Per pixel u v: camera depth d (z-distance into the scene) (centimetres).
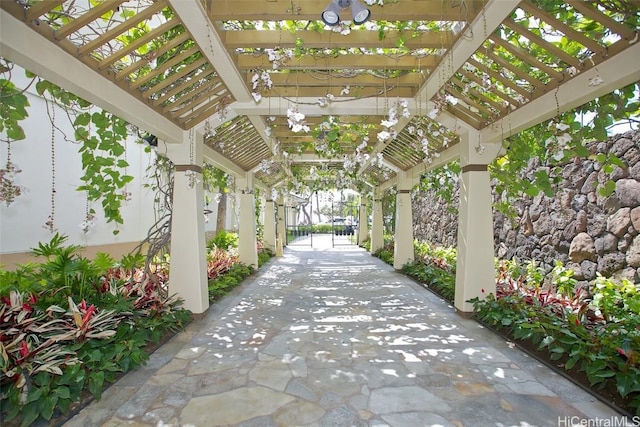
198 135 388
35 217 392
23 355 197
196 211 379
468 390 220
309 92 351
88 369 222
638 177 328
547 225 455
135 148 579
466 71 286
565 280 385
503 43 237
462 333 327
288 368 253
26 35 172
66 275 284
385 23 233
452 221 761
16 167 234
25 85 368
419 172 616
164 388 224
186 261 377
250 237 703
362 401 207
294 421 187
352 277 632
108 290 314
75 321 238
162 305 338
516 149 334
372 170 868
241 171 662
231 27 249
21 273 279
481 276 378
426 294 492
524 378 236
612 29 188
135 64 240
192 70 271
